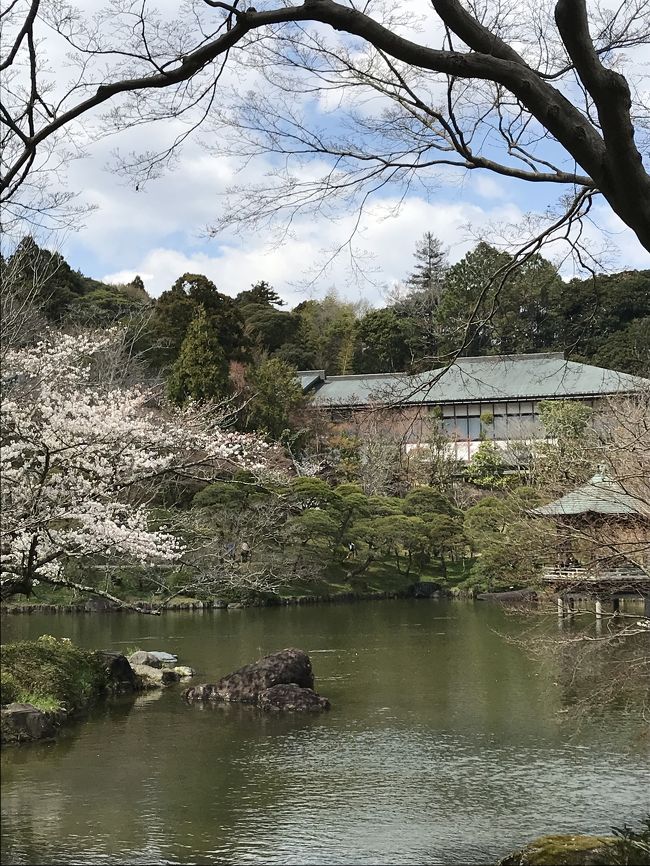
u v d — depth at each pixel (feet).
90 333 59.00
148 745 37.78
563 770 33.86
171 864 24.57
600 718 42.06
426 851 25.66
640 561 36.91
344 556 110.01
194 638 68.95
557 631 57.57
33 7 19.24
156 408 77.61
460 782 32.42
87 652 50.90
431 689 49.93
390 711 44.45
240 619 81.00
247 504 85.51
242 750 37.01
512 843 26.30
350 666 57.52
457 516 109.09
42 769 33.99
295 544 94.84
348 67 21.45
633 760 35.12
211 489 84.28
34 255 60.03
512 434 128.36
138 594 81.87
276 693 45.83
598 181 16.26
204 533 64.85
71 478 36.14
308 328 188.03
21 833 26.78
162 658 57.41
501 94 22.86
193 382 102.83
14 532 34.47
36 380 38.45
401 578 109.70
